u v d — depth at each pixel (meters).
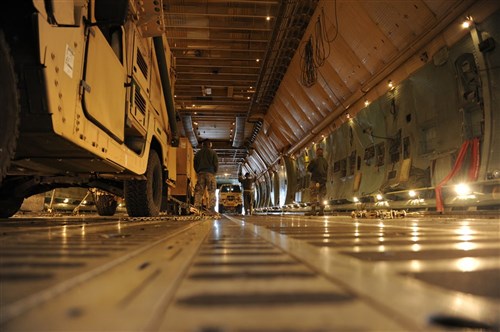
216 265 1.11
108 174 5.15
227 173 42.81
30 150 3.46
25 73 2.62
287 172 22.28
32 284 0.81
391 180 10.41
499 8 6.59
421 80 9.07
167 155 7.57
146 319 0.58
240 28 13.51
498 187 6.23
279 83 18.52
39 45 2.56
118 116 4.34
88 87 3.40
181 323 0.56
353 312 0.63
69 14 3.04
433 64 8.54
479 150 7.12
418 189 8.36
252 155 31.19
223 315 0.61
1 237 2.09
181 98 20.50
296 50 14.85
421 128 9.38
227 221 5.34
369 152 12.11
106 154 3.96
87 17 3.39
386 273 0.97
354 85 12.45
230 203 26.95
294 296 0.74
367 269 1.03
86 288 0.80
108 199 10.17
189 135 26.38
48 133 2.82
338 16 10.95
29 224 3.78
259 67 16.70
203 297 0.73
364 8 9.80
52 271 0.95
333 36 11.72
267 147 26.42
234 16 12.71
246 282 0.86
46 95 2.68
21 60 2.59
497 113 6.77
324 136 16.42
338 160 14.85
